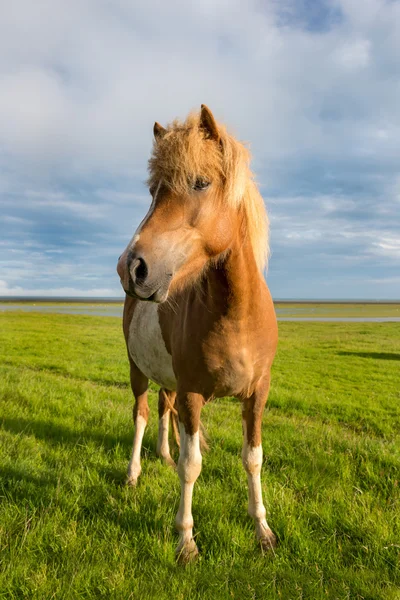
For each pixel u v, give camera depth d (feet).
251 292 7.77
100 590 7.02
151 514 9.45
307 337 71.26
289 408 23.53
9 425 16.03
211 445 14.19
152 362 11.30
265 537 8.73
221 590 7.13
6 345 46.26
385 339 68.13
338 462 12.73
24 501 9.80
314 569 7.63
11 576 7.21
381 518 9.07
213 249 6.96
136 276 6.18
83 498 10.09
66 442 14.28
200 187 6.69
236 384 8.30
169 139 6.75
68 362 35.86
